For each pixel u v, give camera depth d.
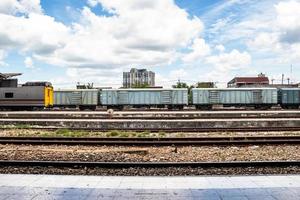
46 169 9.70
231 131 19.94
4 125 24.72
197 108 51.44
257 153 12.31
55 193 6.88
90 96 50.72
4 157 11.65
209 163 9.89
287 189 7.11
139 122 23.52
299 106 51.38
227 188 7.21
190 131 19.91
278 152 12.50
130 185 7.48
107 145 14.57
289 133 19.00
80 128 21.28
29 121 25.08
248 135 18.27
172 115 32.53
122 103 50.94
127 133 19.16
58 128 21.94
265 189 7.11
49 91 45.69
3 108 44.59
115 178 8.16
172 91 50.59
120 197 6.59
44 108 50.88
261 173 9.22
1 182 7.79
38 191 7.03
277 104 51.25
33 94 44.06
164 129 20.72
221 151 12.86
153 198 6.52
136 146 14.36
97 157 11.60
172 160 11.27
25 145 14.74
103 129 21.00
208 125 23.52
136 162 10.02
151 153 12.52
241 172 9.27
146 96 50.94
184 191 6.99
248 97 51.00
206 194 6.77
